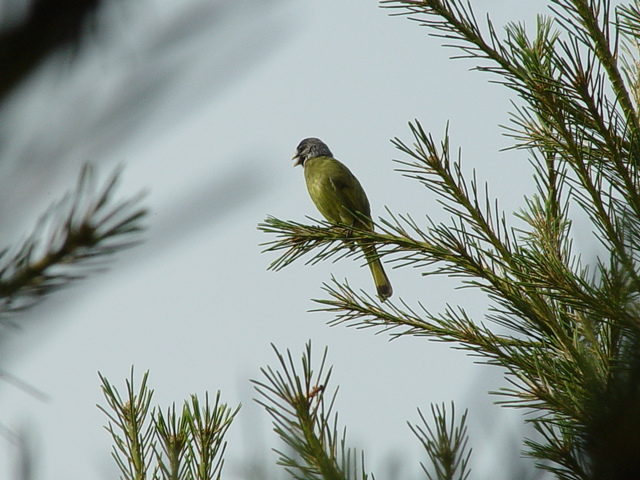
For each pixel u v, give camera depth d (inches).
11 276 51.6
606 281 170.1
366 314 229.9
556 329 200.5
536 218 235.0
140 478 169.8
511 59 211.0
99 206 48.6
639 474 63.8
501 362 197.0
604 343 188.1
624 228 168.2
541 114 205.9
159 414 173.9
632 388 66.2
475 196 217.0
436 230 219.3
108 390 178.7
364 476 110.3
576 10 202.2
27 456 60.9
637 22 211.0
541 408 169.9
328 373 125.0
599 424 65.8
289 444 119.3
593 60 191.3
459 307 216.8
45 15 41.4
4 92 41.5
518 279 207.6
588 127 197.5
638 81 233.8
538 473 71.5
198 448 172.2
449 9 215.5
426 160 217.6
